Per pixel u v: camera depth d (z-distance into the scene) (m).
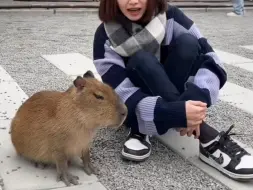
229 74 2.43
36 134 1.21
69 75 2.30
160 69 1.31
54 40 3.27
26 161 1.31
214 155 1.29
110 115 1.15
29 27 3.85
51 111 1.19
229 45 3.28
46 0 5.43
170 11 1.46
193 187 1.21
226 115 1.78
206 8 5.60
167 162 1.35
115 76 1.36
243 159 1.24
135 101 1.28
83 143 1.20
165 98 1.28
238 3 5.14
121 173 1.27
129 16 1.35
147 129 1.30
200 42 1.42
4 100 1.84
